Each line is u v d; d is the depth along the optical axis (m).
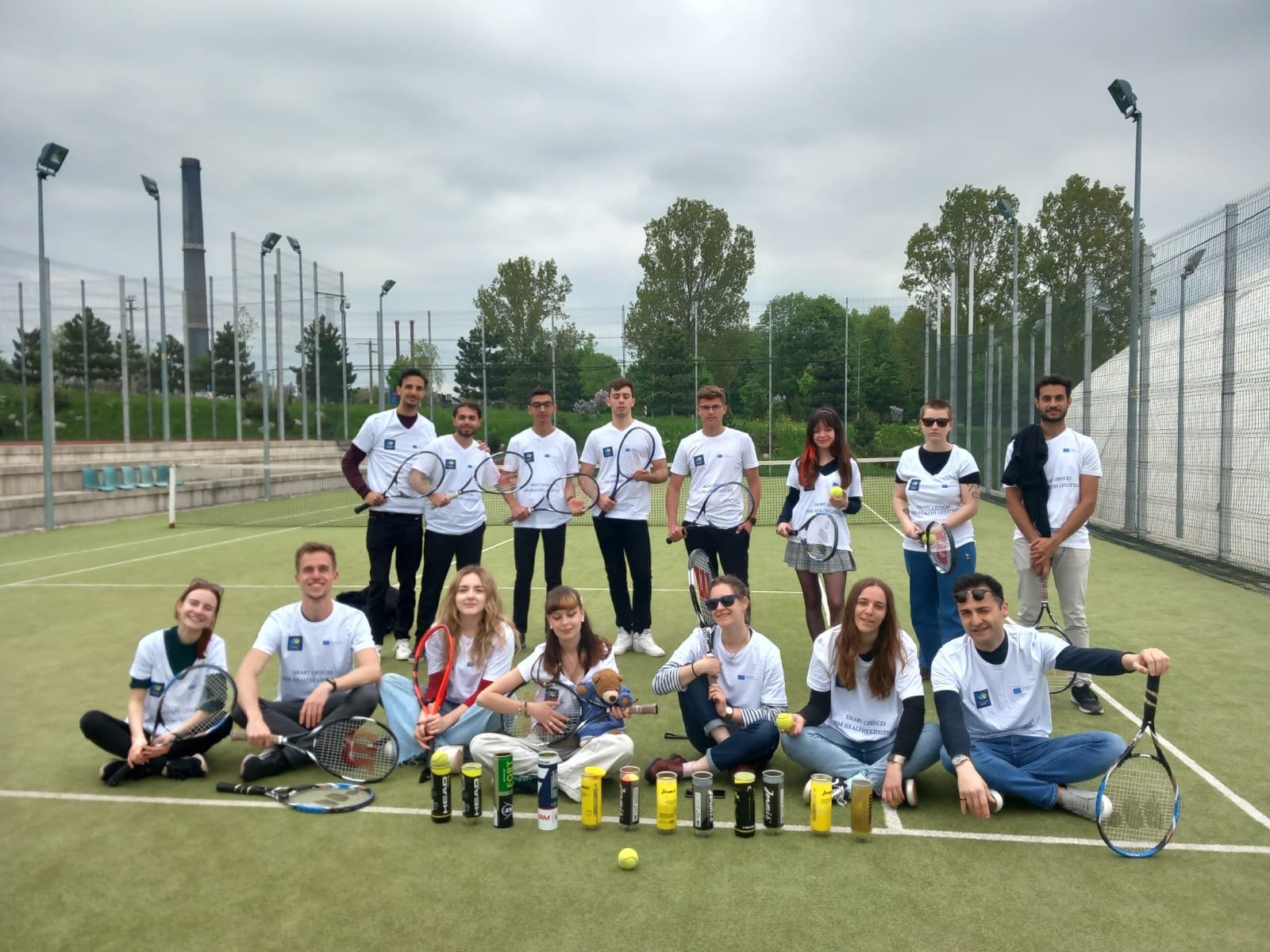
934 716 5.21
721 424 6.34
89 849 3.59
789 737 4.13
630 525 6.61
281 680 4.70
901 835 3.66
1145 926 2.95
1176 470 11.33
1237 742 4.70
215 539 13.59
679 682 4.32
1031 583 5.48
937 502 5.53
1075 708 5.30
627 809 3.72
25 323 22.98
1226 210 9.95
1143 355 12.27
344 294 29.34
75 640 7.12
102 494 16.28
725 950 2.83
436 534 6.46
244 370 28.05
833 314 27.00
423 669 6.30
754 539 13.45
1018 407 18.05
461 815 3.90
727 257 49.06
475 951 2.84
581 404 27.84
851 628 4.05
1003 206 17.39
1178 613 7.72
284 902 3.16
